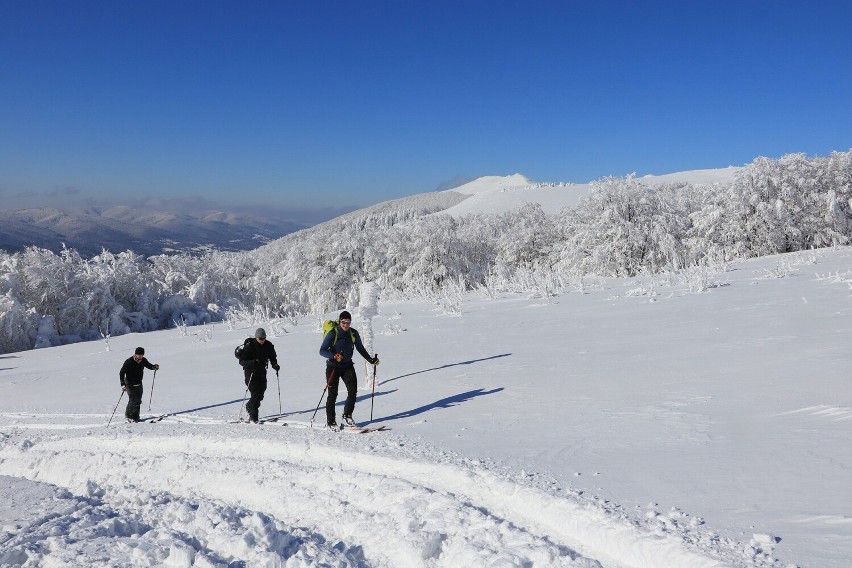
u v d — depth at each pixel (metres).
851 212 31.95
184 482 6.41
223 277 50.03
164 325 43.53
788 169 32.41
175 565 4.21
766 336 9.42
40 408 11.86
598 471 4.58
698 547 3.15
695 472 4.27
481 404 7.64
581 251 32.84
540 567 3.45
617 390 7.29
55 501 6.20
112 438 8.21
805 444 4.47
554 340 12.36
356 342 7.68
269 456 6.69
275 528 4.79
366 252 45.88
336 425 7.44
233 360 15.77
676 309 14.56
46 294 37.62
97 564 4.31
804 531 3.16
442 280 43.72
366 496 5.01
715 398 6.23
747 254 31.73
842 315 10.33
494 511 4.35
